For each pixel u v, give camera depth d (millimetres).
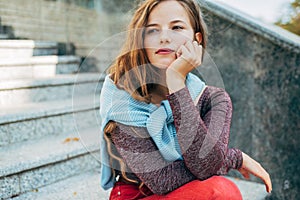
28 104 2094
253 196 1544
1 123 1709
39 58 2510
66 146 1730
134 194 1032
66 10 2947
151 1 952
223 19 1722
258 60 1686
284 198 1673
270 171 1708
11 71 2326
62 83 2352
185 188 929
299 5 2305
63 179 1646
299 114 1600
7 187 1416
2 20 2912
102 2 2652
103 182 1135
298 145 1609
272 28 1699
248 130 1752
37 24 3053
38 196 1447
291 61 1599
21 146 1721
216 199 902
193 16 991
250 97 1733
